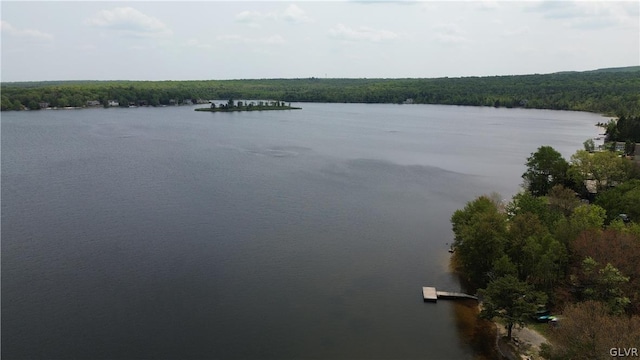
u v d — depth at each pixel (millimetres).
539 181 137000
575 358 55250
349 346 71875
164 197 143750
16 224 118625
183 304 83062
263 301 84500
